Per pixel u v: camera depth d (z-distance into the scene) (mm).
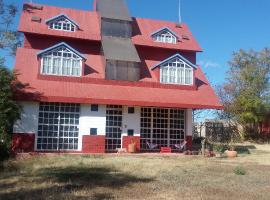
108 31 31953
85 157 23047
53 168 18016
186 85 29844
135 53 29953
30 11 32719
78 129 26266
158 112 28984
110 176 16031
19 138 24828
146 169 18453
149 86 29062
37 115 25328
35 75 27125
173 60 30016
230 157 25781
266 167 20297
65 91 26109
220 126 43344
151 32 34125
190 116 29219
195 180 15562
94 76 28266
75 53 27797
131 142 27562
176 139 29094
